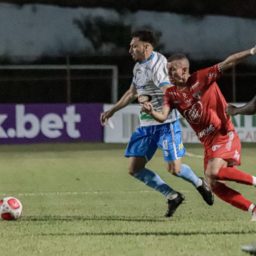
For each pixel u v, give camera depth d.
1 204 23.33
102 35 77.62
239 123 60.56
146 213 25.14
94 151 55.06
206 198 24.50
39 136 61.84
